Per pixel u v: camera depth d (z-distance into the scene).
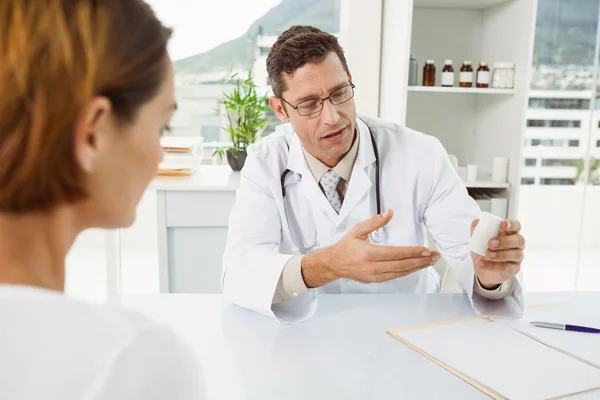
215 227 2.10
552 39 2.37
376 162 1.36
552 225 2.50
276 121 2.82
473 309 1.07
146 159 0.39
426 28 2.45
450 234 1.34
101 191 0.37
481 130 2.48
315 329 0.96
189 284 2.13
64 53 0.32
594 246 2.53
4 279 0.33
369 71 2.55
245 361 0.83
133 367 0.30
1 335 0.30
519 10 2.17
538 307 1.08
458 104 2.53
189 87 2.77
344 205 1.32
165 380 0.31
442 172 1.38
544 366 0.82
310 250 1.36
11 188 0.32
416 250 0.96
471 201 1.38
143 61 0.36
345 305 1.08
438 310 1.06
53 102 0.32
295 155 1.36
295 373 0.80
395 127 1.45
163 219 2.06
